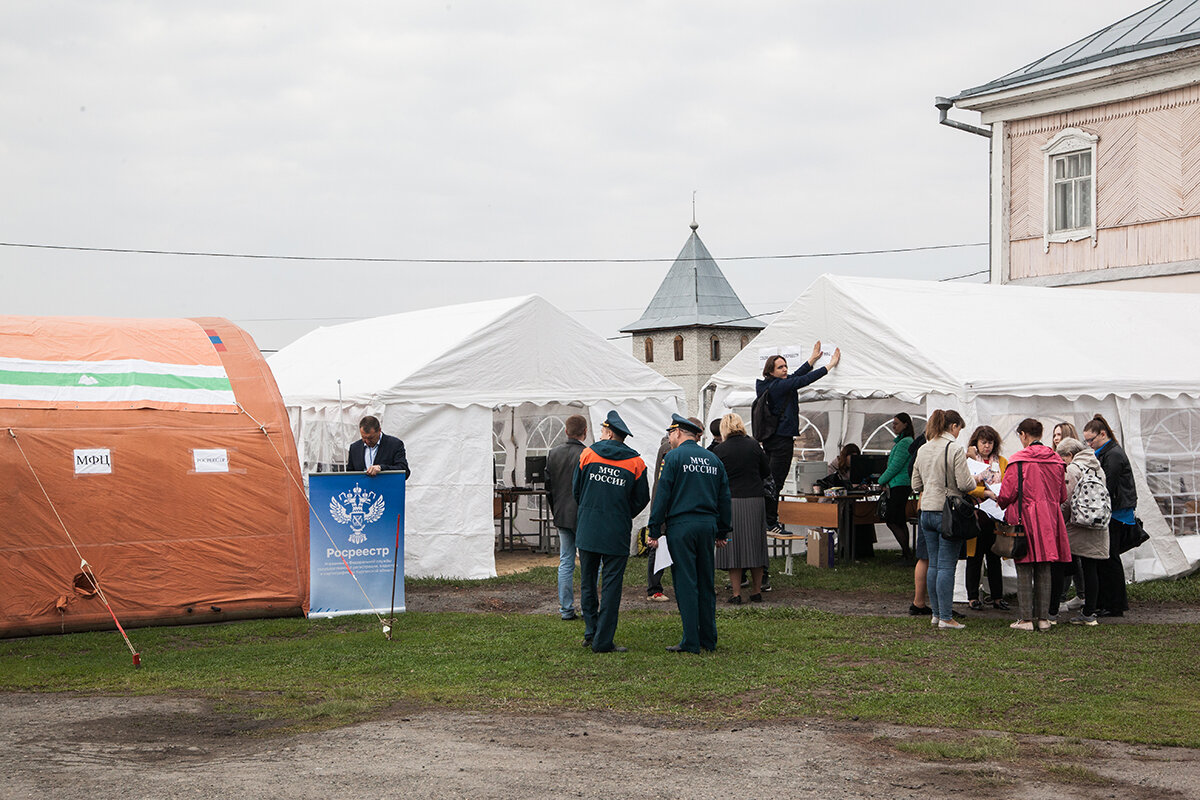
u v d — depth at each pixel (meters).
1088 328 15.43
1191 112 20.81
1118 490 11.37
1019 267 23.83
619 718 7.29
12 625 10.59
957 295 15.31
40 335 12.09
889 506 15.21
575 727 7.01
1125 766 6.11
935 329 13.91
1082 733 6.88
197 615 11.30
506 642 9.97
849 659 9.22
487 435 15.13
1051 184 23.25
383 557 11.73
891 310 14.06
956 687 8.16
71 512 10.98
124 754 6.30
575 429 11.31
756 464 12.14
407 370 14.92
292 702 7.75
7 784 5.63
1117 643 9.84
